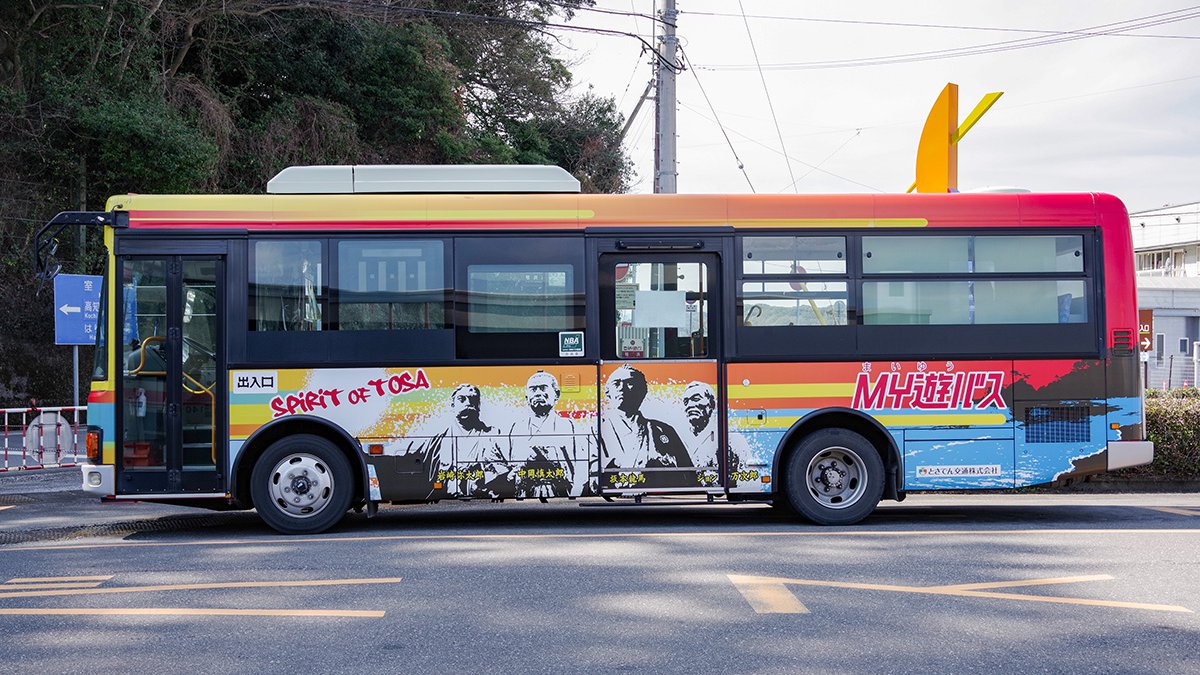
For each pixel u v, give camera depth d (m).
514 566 7.32
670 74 18.20
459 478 9.20
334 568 7.30
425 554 7.85
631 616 5.89
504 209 9.38
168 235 9.19
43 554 7.99
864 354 9.45
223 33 26.69
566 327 9.31
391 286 9.27
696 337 9.40
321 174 9.48
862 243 9.55
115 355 9.12
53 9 22.89
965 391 9.50
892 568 7.19
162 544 8.48
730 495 9.79
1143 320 25.55
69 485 13.24
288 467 9.16
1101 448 9.59
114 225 9.18
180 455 9.10
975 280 9.59
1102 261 9.70
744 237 9.48
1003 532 8.83
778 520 10.05
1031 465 9.53
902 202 9.60
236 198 9.27
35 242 9.11
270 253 9.24
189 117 23.95
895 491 9.45
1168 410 13.05
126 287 9.17
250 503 9.47
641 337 9.36
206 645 5.35
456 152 30.61
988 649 5.23
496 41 35.00
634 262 9.41
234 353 9.13
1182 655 5.14
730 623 5.73
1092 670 4.91
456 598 6.34
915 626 5.66
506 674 4.86
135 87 23.14
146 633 5.58
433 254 9.31
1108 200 9.78
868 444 9.42
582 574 7.03
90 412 9.09
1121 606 6.09
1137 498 11.95
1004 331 9.56
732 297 9.42
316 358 9.16
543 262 9.36
